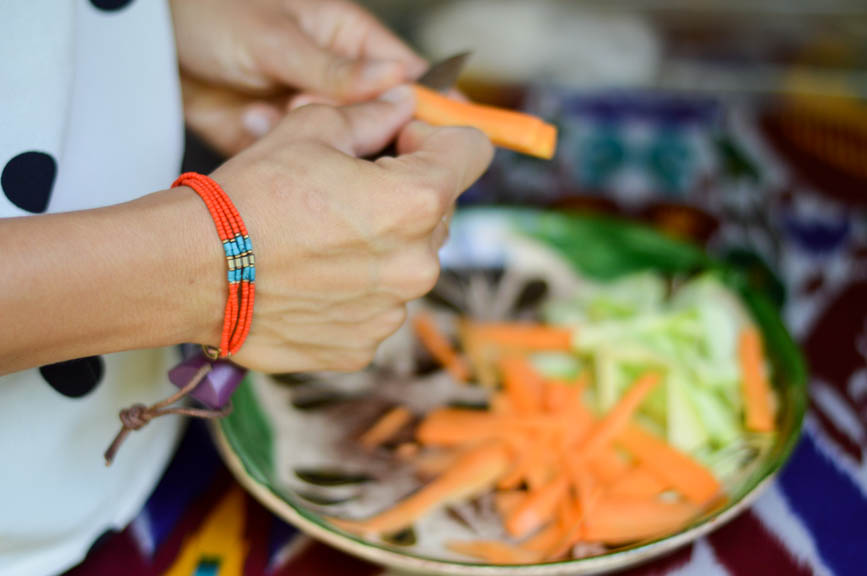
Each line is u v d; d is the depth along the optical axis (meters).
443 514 0.50
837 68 1.00
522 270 0.65
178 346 0.55
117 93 0.51
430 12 1.11
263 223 0.41
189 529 0.52
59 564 0.48
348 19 0.59
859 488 0.53
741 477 0.50
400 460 0.53
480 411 0.56
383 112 0.48
